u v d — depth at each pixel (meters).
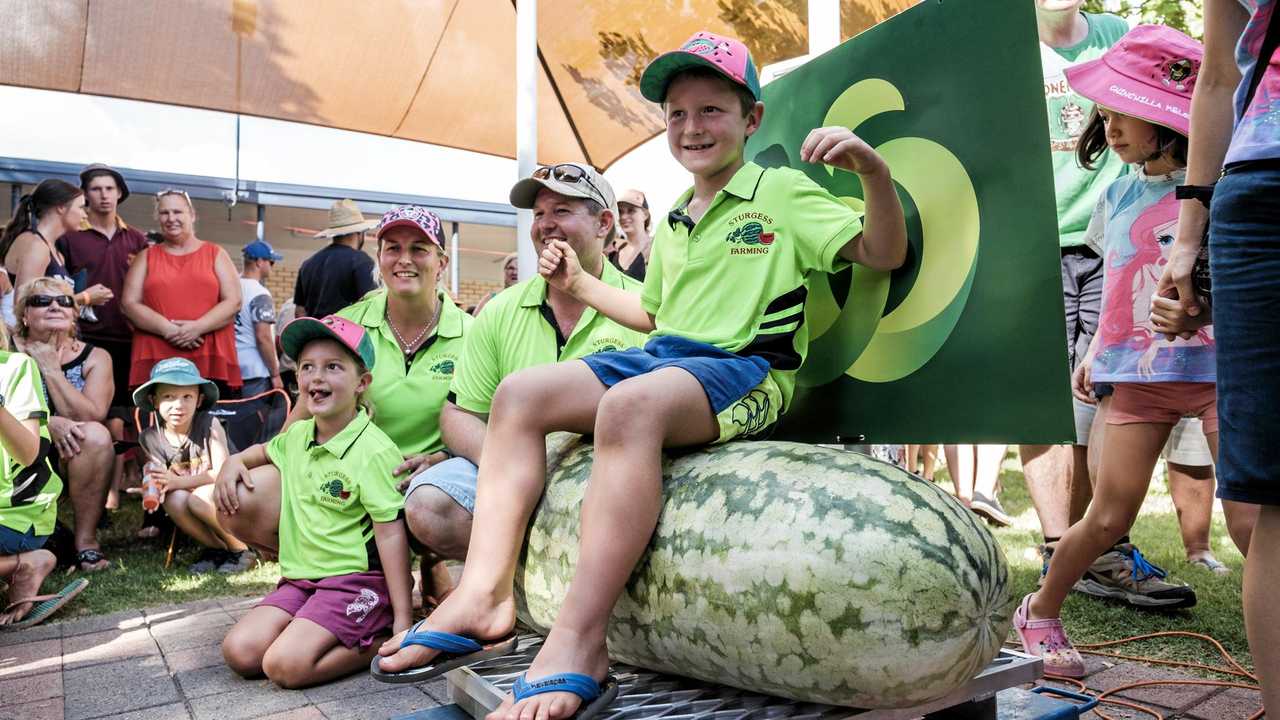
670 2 4.19
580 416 1.68
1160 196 2.23
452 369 2.92
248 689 2.39
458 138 5.63
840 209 1.82
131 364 4.89
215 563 4.02
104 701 2.30
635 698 1.45
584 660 1.39
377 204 9.89
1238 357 1.30
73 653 2.74
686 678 1.54
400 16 4.60
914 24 1.91
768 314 1.80
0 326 3.31
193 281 4.87
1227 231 1.32
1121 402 2.18
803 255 1.83
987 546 1.33
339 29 4.62
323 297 5.04
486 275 15.78
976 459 4.60
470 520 2.43
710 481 1.45
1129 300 2.22
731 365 1.65
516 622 1.81
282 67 4.82
